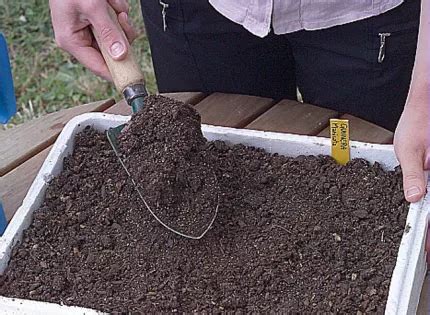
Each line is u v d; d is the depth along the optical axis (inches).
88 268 34.2
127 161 35.5
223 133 39.2
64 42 40.7
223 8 43.0
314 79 46.1
